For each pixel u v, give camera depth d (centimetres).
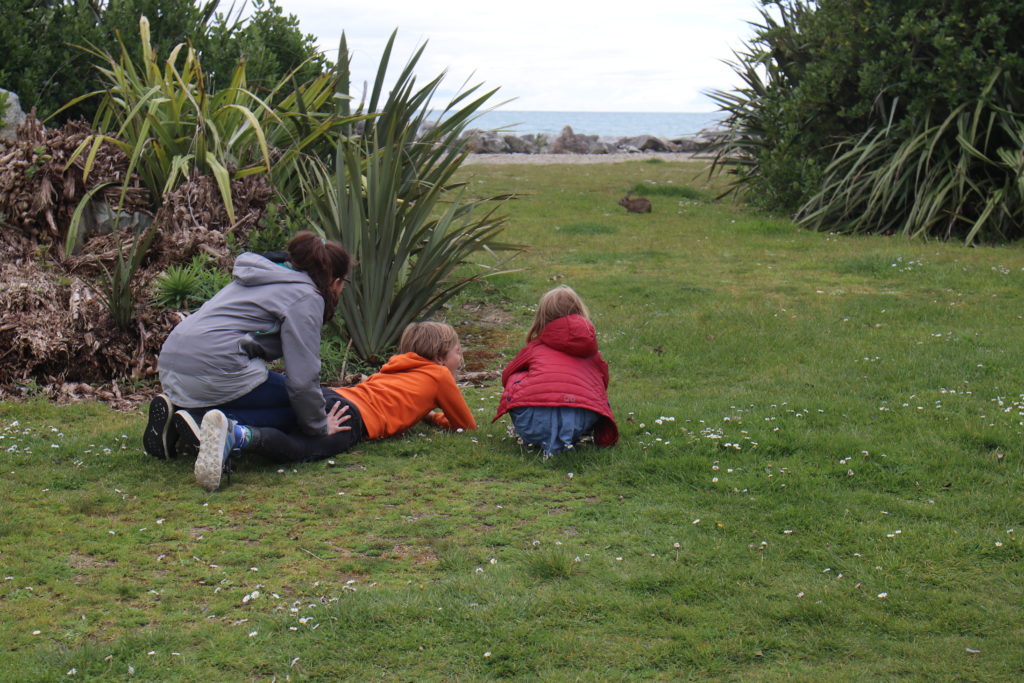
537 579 348
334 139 823
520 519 405
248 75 1129
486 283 879
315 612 323
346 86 872
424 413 510
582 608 327
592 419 482
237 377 453
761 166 1404
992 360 621
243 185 739
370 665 295
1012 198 1142
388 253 646
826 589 338
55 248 693
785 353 664
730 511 409
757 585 345
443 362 520
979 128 1203
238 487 438
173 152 744
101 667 291
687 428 510
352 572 357
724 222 1302
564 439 473
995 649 301
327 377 623
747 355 662
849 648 304
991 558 363
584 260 1025
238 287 468
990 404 540
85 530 391
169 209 707
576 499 427
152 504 418
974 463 455
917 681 285
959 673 289
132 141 777
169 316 632
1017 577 347
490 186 1662
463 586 341
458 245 679
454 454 481
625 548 375
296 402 450
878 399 564
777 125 1401
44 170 698
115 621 320
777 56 1484
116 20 1135
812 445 479
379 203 644
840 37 1283
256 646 304
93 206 717
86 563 363
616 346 693
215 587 343
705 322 752
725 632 312
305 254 470
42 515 405
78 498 423
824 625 317
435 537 387
